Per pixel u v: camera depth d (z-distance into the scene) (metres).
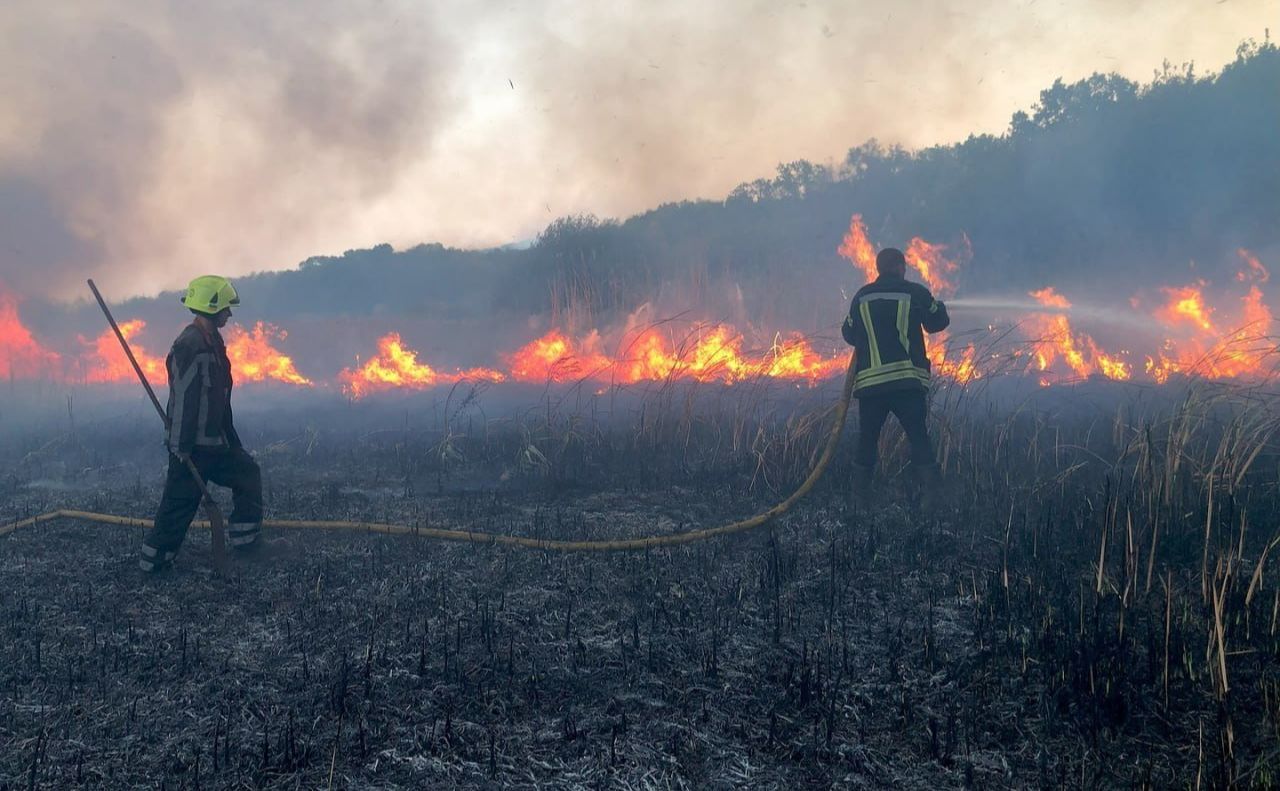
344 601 5.02
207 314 5.51
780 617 4.65
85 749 3.46
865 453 6.92
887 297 6.79
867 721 3.67
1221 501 5.80
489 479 8.16
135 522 6.41
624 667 4.14
